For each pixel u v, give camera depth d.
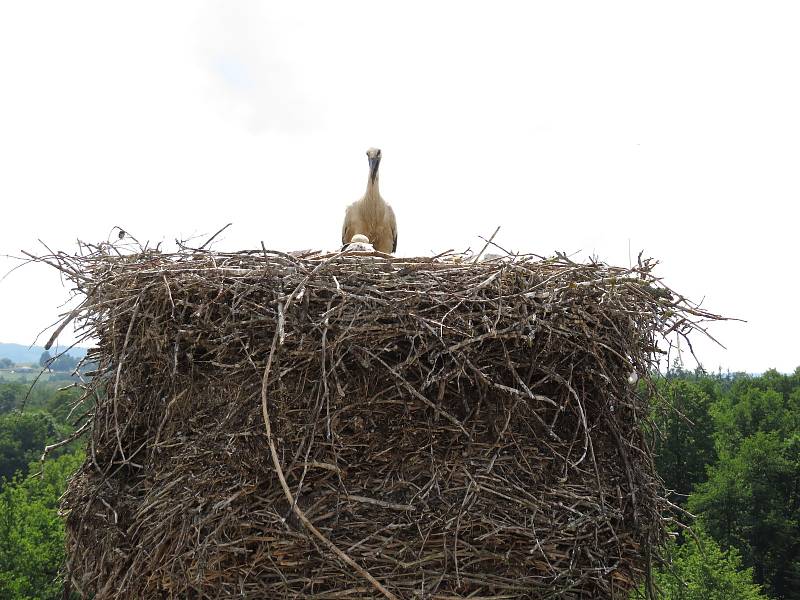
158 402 3.97
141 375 4.11
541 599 3.53
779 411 33.28
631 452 4.05
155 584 3.62
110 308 4.02
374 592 3.41
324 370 3.26
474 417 3.63
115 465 4.20
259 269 3.70
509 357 3.62
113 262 4.25
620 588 3.83
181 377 3.75
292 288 3.60
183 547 3.45
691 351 4.08
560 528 3.57
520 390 3.69
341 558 3.37
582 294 3.80
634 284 4.03
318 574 3.40
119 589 3.61
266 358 3.52
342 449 3.53
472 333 3.51
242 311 3.52
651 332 4.18
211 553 3.40
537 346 3.69
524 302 3.64
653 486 4.11
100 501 4.08
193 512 3.45
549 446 3.69
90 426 4.48
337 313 3.46
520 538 3.55
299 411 3.52
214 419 3.65
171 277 3.74
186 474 3.61
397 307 3.46
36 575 18.14
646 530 3.86
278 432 3.49
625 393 4.02
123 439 4.19
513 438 3.66
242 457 3.49
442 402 3.62
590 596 3.71
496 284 3.73
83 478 4.40
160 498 3.64
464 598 3.44
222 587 3.42
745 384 45.31
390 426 3.58
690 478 29.47
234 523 3.42
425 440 3.60
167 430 3.82
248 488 3.46
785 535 26.20
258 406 3.50
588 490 3.73
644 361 4.13
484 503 3.53
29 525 19.17
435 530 3.49
